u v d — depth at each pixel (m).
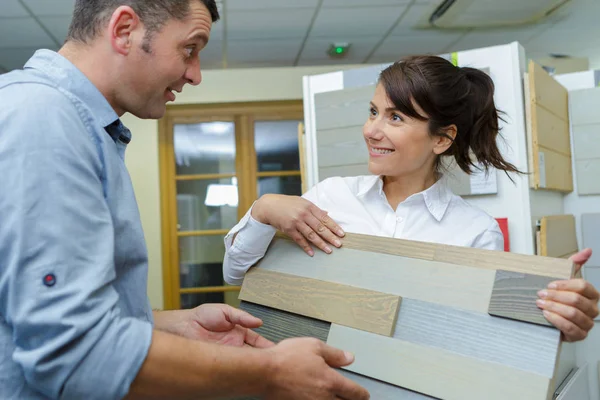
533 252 1.85
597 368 2.10
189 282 3.99
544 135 1.95
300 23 3.98
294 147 4.05
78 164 0.64
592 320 0.77
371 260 0.93
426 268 0.88
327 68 3.94
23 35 4.00
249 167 4.02
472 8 3.75
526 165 1.84
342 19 3.92
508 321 0.79
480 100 1.14
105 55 0.78
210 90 3.89
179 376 0.62
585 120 2.29
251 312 1.02
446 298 0.84
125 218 0.76
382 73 1.11
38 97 0.65
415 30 4.21
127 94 0.81
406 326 0.86
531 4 3.70
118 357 0.60
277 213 0.99
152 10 0.77
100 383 0.59
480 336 0.80
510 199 1.85
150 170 3.82
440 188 1.20
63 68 0.76
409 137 1.08
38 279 0.58
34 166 0.60
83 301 0.59
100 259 0.63
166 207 3.94
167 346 0.62
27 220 0.58
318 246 0.98
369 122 1.12
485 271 0.84
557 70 4.61
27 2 3.43
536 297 0.77
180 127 3.99
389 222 1.19
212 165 4.02
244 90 3.90
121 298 0.77
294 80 3.91
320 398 0.68
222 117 4.01
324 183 1.33
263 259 1.06
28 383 0.63
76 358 0.59
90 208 0.64
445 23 4.02
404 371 0.82
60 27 3.87
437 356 0.81
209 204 4.02
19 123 0.62
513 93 1.86
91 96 0.76
